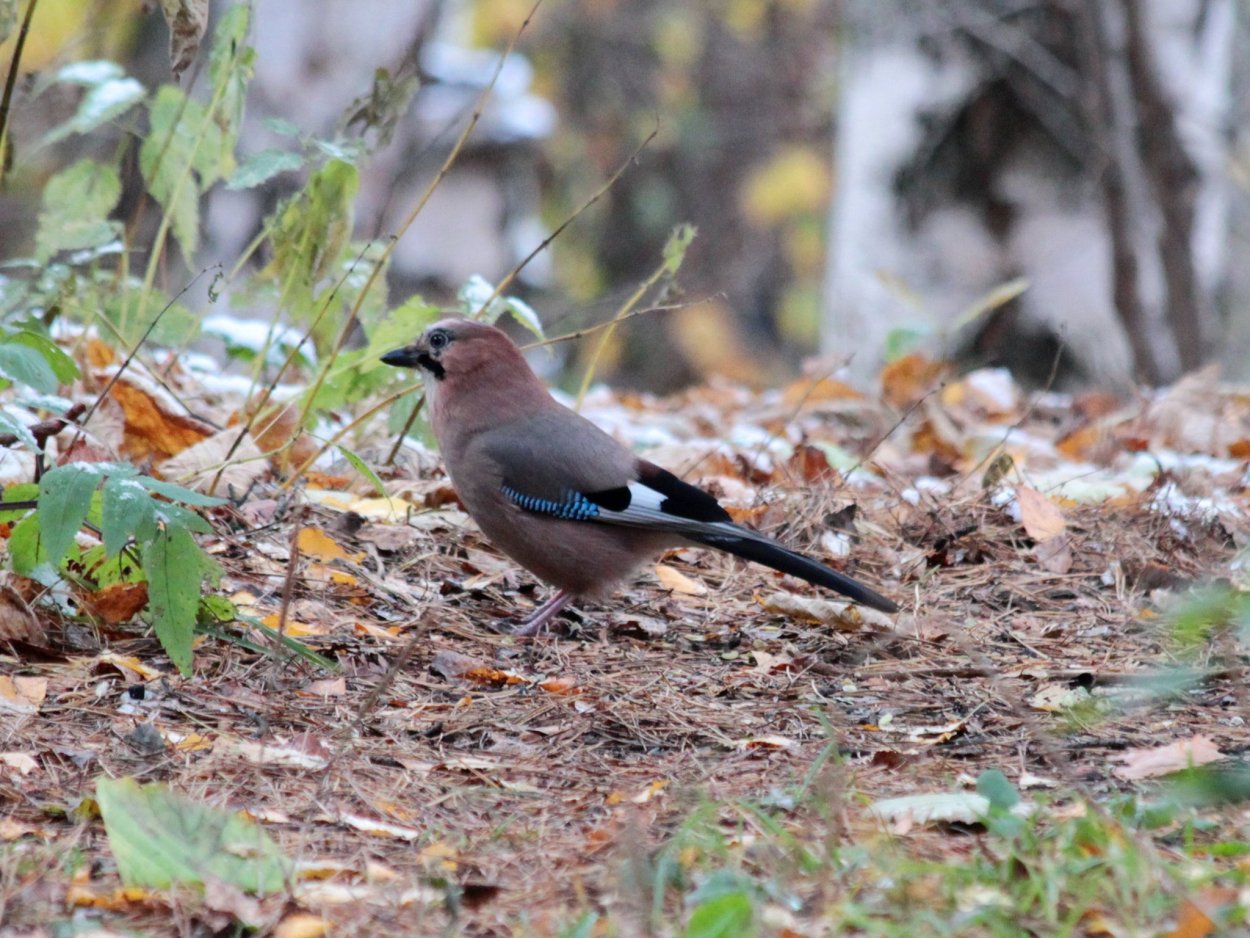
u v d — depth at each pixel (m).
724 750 7.39
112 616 8.16
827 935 5.13
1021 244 19.95
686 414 16.47
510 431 9.61
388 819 6.42
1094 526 10.99
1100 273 19.98
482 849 6.11
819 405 15.20
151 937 5.24
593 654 8.91
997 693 8.23
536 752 7.30
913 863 5.58
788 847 5.85
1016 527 11.01
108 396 10.62
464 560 10.17
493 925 5.41
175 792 6.34
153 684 7.62
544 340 10.82
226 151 11.71
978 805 6.27
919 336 15.69
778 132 36.59
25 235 19.58
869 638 9.22
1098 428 14.74
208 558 7.49
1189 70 20.86
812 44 36.81
